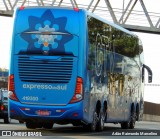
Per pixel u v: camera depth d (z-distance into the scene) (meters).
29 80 22.67
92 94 23.66
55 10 22.73
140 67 33.00
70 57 22.47
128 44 29.64
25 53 22.72
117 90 27.62
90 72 23.25
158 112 64.12
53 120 22.58
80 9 22.77
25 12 22.89
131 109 31.39
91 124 24.42
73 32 22.53
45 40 22.59
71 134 23.27
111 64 26.34
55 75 22.52
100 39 24.56
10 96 22.81
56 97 22.48
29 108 22.56
